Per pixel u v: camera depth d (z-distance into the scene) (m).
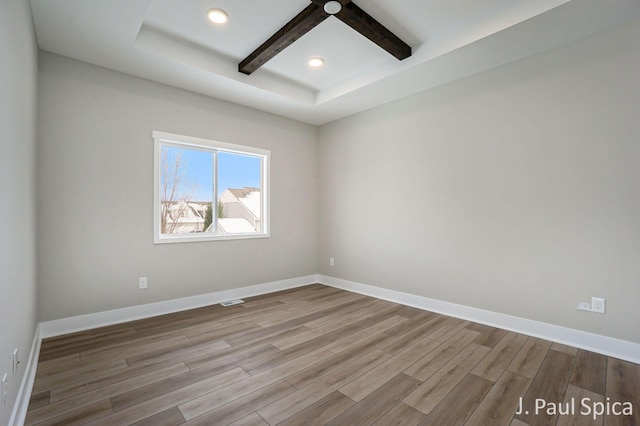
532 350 2.47
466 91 3.22
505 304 2.95
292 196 4.66
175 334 2.79
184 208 3.69
